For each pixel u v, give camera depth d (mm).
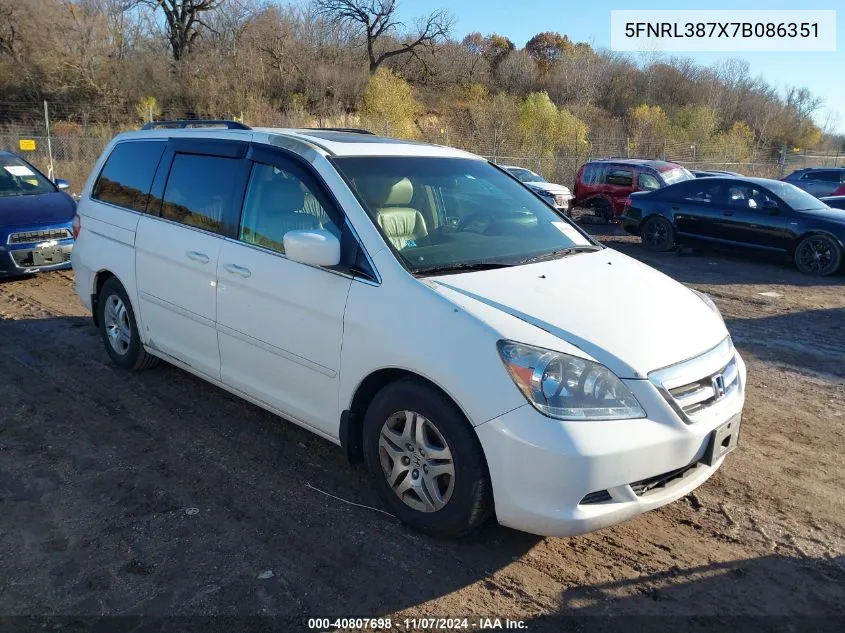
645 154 33875
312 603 2838
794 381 5715
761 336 7137
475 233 3943
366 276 3367
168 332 4652
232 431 4410
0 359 5645
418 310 3117
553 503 2785
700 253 13023
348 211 3543
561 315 3074
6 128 26859
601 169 18172
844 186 17844
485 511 3035
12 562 3047
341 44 47250
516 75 55688
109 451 4105
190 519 3410
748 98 51281
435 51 53750
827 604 2904
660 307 3342
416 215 3742
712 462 3072
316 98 41719
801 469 4105
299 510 3520
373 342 3230
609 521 2852
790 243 11133
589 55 55688
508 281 3336
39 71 37312
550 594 2932
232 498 3619
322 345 3500
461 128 37062
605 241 14648
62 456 4031
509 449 2803
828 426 4766
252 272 3859
